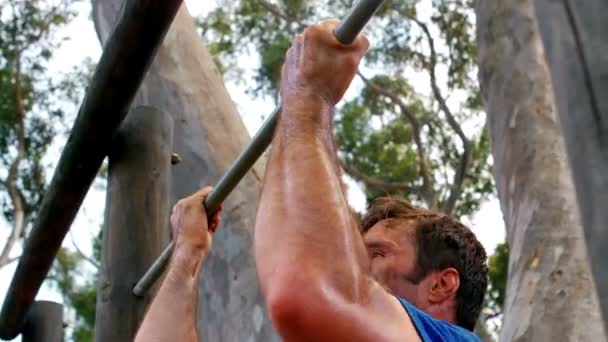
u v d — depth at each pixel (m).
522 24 6.30
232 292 4.82
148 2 2.52
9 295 3.73
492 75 6.27
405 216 2.30
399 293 2.23
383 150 11.62
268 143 2.11
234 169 2.32
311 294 1.38
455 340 1.83
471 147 10.91
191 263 2.59
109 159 3.31
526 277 5.09
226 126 5.48
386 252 2.26
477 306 2.28
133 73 2.71
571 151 0.71
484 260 2.29
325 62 1.61
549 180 5.45
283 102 1.62
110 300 3.17
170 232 3.38
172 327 2.51
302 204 1.47
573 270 4.95
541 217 5.29
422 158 11.26
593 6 0.70
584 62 0.70
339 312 1.38
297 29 11.41
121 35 2.62
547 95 5.93
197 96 5.54
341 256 1.44
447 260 2.23
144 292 3.10
